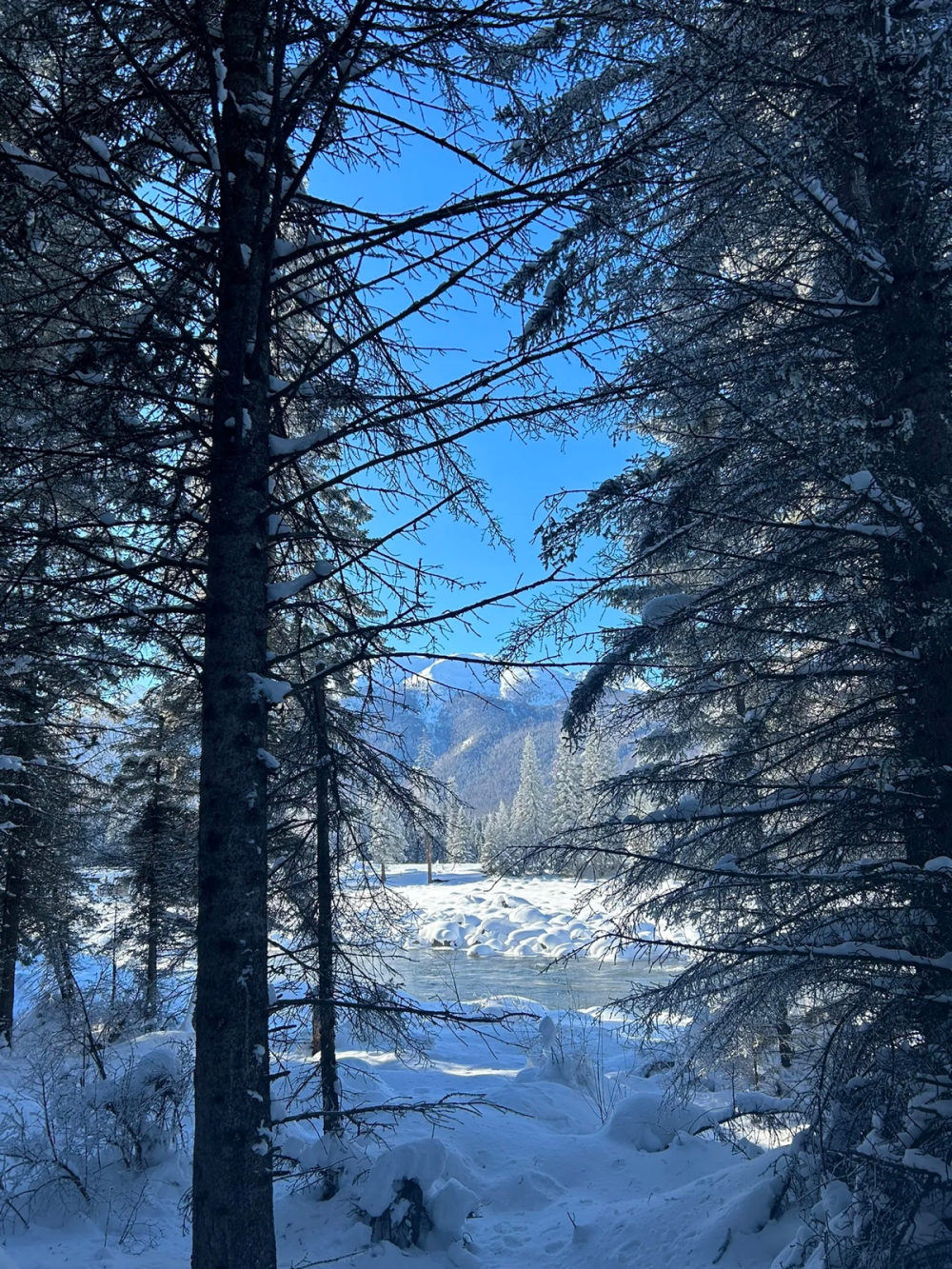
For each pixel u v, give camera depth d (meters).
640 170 4.66
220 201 4.82
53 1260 7.36
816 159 5.84
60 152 4.32
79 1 4.42
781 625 6.77
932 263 5.70
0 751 15.91
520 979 28.42
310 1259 7.37
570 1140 9.96
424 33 4.82
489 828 89.50
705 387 6.50
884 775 5.47
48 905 17.20
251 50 4.93
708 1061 6.41
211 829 4.27
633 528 7.52
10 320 4.46
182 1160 9.63
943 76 5.10
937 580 5.50
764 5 5.85
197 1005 4.16
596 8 5.32
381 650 5.04
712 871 6.19
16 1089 9.90
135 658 5.03
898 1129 5.27
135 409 4.93
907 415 5.19
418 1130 10.01
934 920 5.53
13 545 4.48
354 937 9.09
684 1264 6.43
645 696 7.98
